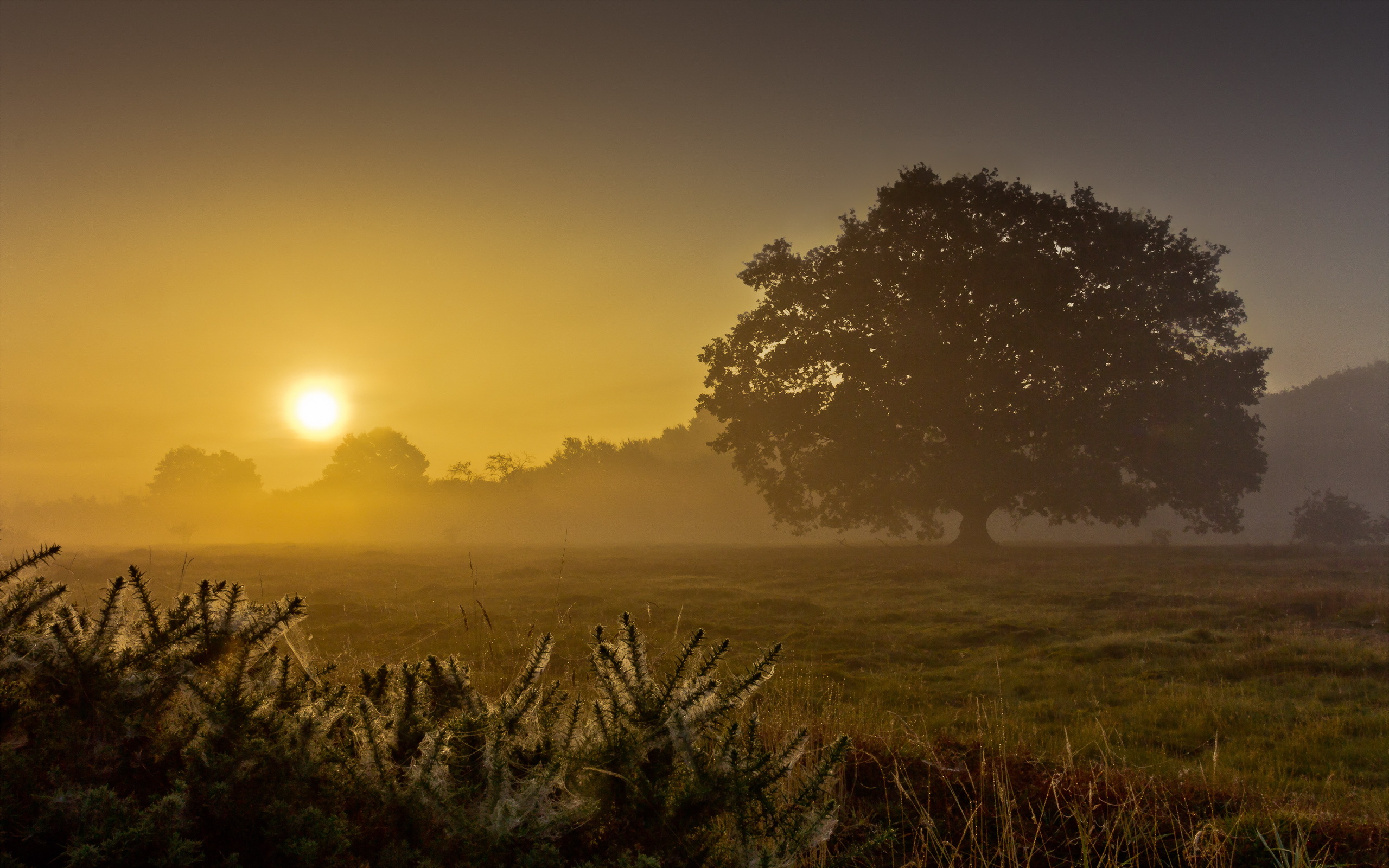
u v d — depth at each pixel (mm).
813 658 13719
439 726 2244
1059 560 34688
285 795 1844
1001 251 38094
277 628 2180
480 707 2328
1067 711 10133
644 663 2227
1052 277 37719
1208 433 38250
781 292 43156
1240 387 39594
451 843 1938
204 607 2123
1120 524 40250
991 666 13500
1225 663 12812
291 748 1953
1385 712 9398
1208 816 5359
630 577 30703
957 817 4996
